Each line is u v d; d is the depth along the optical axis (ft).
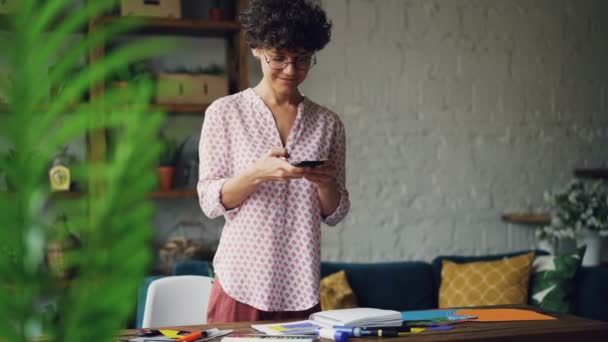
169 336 6.13
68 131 1.06
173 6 13.29
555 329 6.44
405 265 14.15
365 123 15.30
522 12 16.25
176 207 14.37
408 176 15.58
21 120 1.03
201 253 13.71
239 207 6.75
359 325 6.21
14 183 1.04
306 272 6.78
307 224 6.81
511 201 16.24
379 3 15.33
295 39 6.66
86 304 1.05
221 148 6.92
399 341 5.89
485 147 16.06
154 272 13.67
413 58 15.55
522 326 6.61
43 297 1.07
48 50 1.05
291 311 6.81
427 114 15.67
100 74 1.10
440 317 7.03
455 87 15.83
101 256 1.05
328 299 12.96
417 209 15.65
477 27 15.96
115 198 1.04
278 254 6.73
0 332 1.03
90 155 1.10
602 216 14.64
